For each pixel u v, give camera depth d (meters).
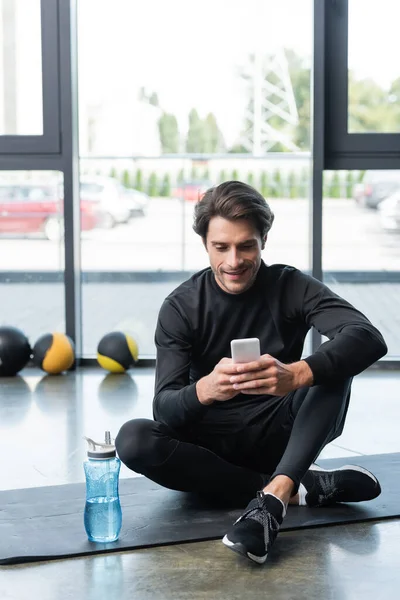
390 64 5.54
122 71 5.65
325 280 5.74
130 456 2.59
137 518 2.64
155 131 5.70
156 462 2.60
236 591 2.12
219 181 5.71
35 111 5.60
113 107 5.69
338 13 5.50
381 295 5.73
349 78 5.54
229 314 2.59
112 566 2.29
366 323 2.50
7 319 5.85
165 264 5.81
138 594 2.12
